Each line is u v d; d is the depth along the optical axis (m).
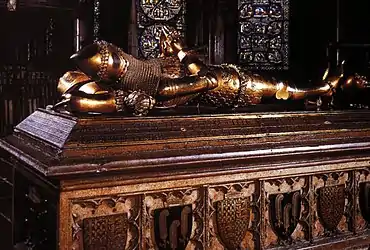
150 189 1.35
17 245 1.67
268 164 1.54
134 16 2.85
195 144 1.40
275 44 2.98
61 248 1.24
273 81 1.83
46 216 1.41
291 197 1.63
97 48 1.43
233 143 1.46
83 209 1.27
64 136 1.28
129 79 1.49
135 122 1.38
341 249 1.73
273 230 1.59
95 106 1.45
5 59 3.04
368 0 2.73
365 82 2.11
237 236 1.51
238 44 2.96
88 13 3.00
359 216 1.79
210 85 1.63
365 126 1.79
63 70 3.09
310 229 1.66
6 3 2.88
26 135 1.55
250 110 1.77
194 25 2.97
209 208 1.45
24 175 1.54
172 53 1.74
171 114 1.54
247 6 2.95
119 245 1.33
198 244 1.45
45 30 3.08
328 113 1.77
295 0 3.02
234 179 1.48
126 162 1.27
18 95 3.06
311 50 3.03
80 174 1.21
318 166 1.65
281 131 1.58
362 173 1.79
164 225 1.39
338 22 2.87
